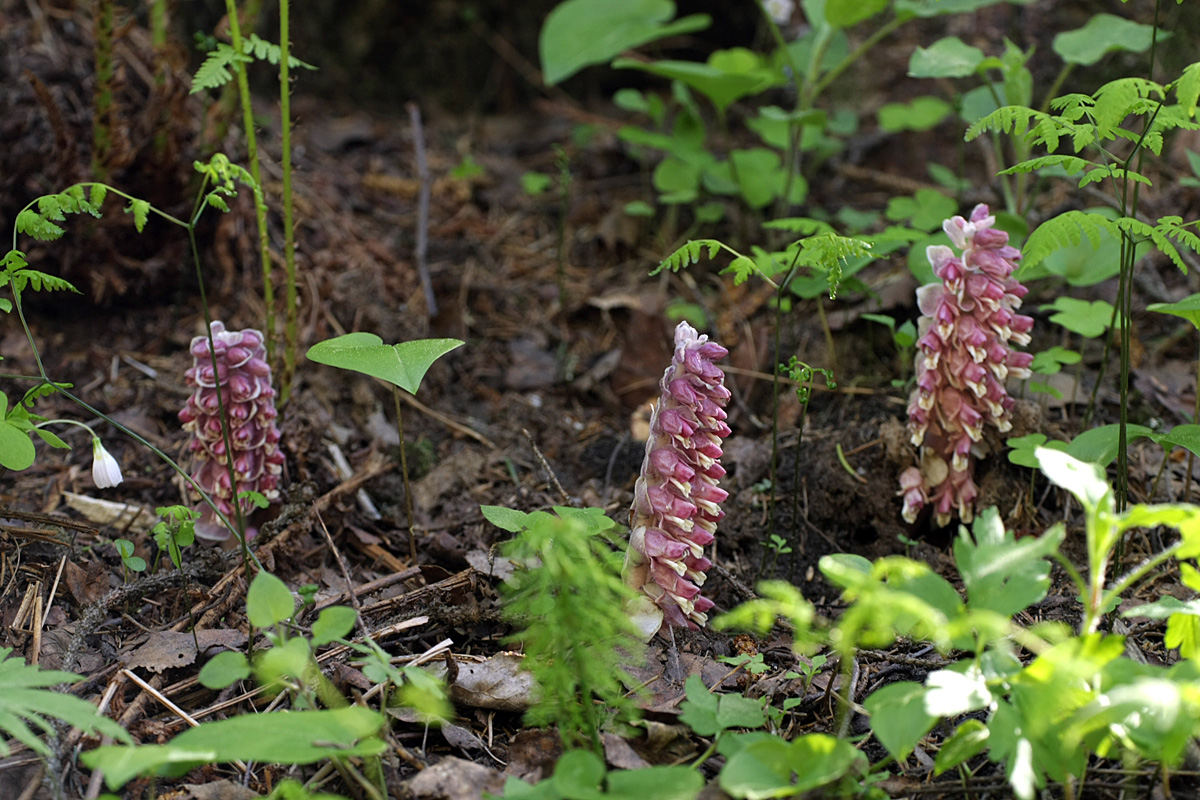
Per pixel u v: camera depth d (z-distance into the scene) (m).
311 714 1.00
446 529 1.22
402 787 1.03
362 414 1.31
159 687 1.09
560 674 1.04
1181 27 1.45
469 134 1.86
